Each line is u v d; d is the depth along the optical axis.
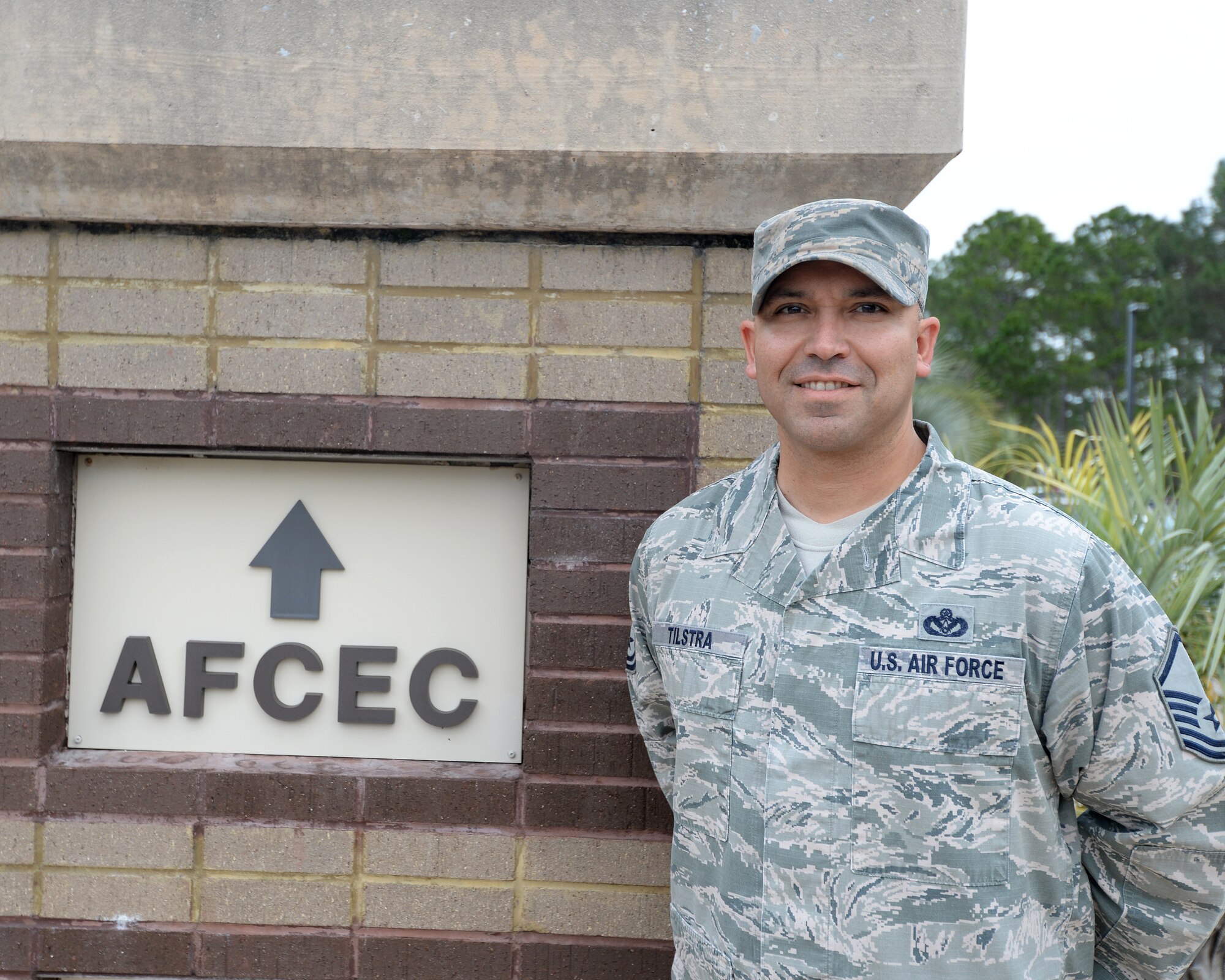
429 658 2.14
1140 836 1.40
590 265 2.06
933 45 1.90
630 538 2.06
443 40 1.93
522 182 1.97
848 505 1.52
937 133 1.90
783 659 1.44
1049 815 1.39
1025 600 1.37
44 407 2.08
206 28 1.94
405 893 2.09
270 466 2.17
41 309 2.09
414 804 2.08
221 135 1.94
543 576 2.07
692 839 1.52
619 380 2.06
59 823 2.09
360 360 2.08
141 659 2.15
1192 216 42.88
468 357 2.07
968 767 1.35
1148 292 44.66
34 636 2.08
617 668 2.07
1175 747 1.36
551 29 1.93
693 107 1.92
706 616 1.53
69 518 2.16
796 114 1.92
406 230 2.06
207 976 2.10
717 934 1.47
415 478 2.16
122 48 1.94
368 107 1.94
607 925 2.07
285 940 2.09
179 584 2.16
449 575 2.16
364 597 2.16
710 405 2.06
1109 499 3.30
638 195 1.98
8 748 2.08
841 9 1.91
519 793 2.08
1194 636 3.06
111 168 1.98
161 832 2.10
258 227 2.07
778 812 1.40
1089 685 1.37
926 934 1.34
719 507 1.62
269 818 2.10
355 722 2.15
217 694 2.16
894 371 1.43
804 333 1.44
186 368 2.08
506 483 2.15
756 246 1.50
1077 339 47.00
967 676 1.36
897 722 1.37
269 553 2.16
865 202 1.42
